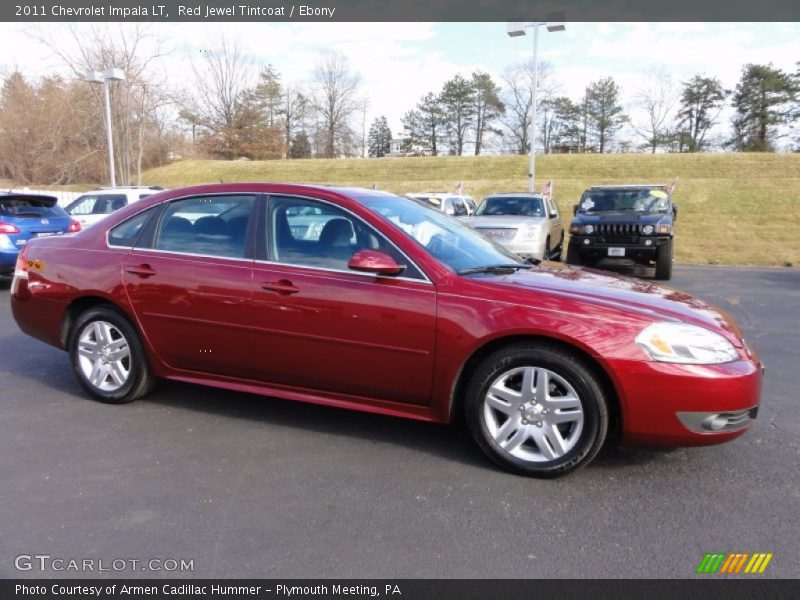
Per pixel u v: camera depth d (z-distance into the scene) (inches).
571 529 113.0
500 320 131.3
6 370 211.5
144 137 1138.0
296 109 2829.7
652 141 2669.8
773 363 226.1
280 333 150.9
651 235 442.9
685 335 125.6
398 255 143.5
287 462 140.7
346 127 2913.4
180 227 169.2
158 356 169.8
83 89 1043.9
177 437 154.6
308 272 149.3
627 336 125.3
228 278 156.6
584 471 136.6
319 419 167.8
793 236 740.7
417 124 2952.8
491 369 133.8
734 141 2637.8
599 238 452.4
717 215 911.7
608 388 129.7
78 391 189.3
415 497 124.7
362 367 144.8
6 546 106.7
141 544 107.7
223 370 163.0
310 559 103.7
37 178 1382.9
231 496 124.6
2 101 1378.0
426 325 136.9
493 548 106.8
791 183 1042.1
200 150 2054.6
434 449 148.3
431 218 170.9
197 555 104.7
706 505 121.7
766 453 146.4
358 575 99.5
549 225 485.4
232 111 2073.1
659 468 138.3
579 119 2736.2
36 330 187.8
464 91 2844.5
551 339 130.3
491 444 135.6
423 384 140.3
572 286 142.2
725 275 491.2
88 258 177.5
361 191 167.6
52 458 141.7
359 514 118.0
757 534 111.3
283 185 161.2
